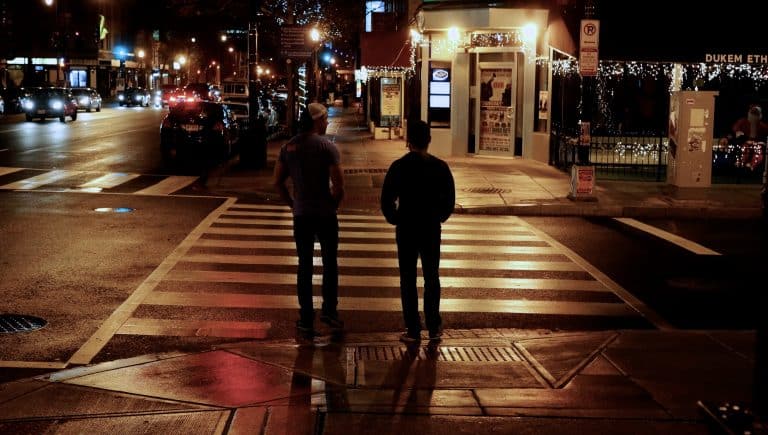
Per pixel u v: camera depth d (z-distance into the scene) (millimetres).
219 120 24938
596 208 16453
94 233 13016
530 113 25109
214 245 12242
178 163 24531
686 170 19125
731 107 26062
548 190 18672
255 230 13633
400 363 6898
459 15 24062
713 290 10133
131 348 7430
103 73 92250
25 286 9555
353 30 43938
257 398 6008
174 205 16422
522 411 5773
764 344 4613
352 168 22875
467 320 8633
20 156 25016
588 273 11008
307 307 7848
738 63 20812
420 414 5711
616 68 24688
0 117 46875
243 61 95000
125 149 28266
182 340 7707
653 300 9609
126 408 5789
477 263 11516
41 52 79125
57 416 5625
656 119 26016
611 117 25641
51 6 77750
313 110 7844
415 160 7504
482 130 26281
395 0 39469
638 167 22766
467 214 16375
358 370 6684
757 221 15914
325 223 7852
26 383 6301
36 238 12469
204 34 65938
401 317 8648
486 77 25969
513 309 9094
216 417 5633
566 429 5473
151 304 8906
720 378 6512
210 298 9211
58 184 19172
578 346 7426
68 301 8945
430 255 7613
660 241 13570
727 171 21156
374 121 38125
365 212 16281
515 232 14273
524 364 6891
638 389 6254
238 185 19469
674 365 6844
